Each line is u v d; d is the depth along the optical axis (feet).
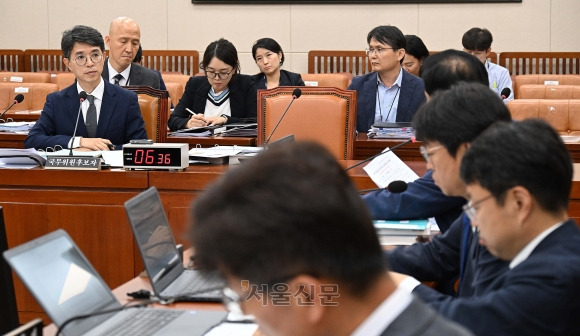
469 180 5.93
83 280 6.50
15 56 35.50
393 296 3.22
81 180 12.32
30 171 12.46
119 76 21.68
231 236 3.01
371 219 3.17
